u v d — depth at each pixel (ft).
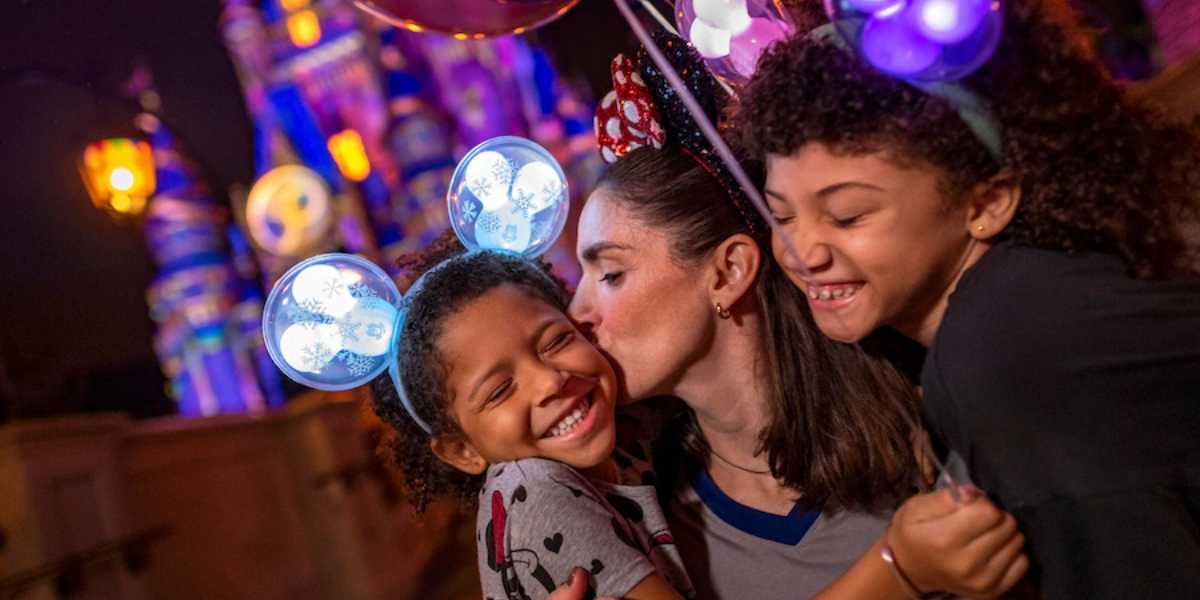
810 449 4.09
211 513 17.19
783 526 4.23
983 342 3.09
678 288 4.11
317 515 19.08
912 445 4.10
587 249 4.21
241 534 17.65
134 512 15.65
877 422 4.06
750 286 4.13
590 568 3.81
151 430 16.46
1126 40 14.56
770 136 3.23
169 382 24.88
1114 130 3.20
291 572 18.34
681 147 4.25
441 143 73.97
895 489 4.09
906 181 3.12
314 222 19.79
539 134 65.62
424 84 76.54
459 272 4.31
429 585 18.78
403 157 73.77
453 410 4.28
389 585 18.81
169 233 32.27
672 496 4.57
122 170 16.71
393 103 75.77
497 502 4.15
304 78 79.82
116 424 15.71
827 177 3.16
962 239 3.26
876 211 3.16
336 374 4.37
